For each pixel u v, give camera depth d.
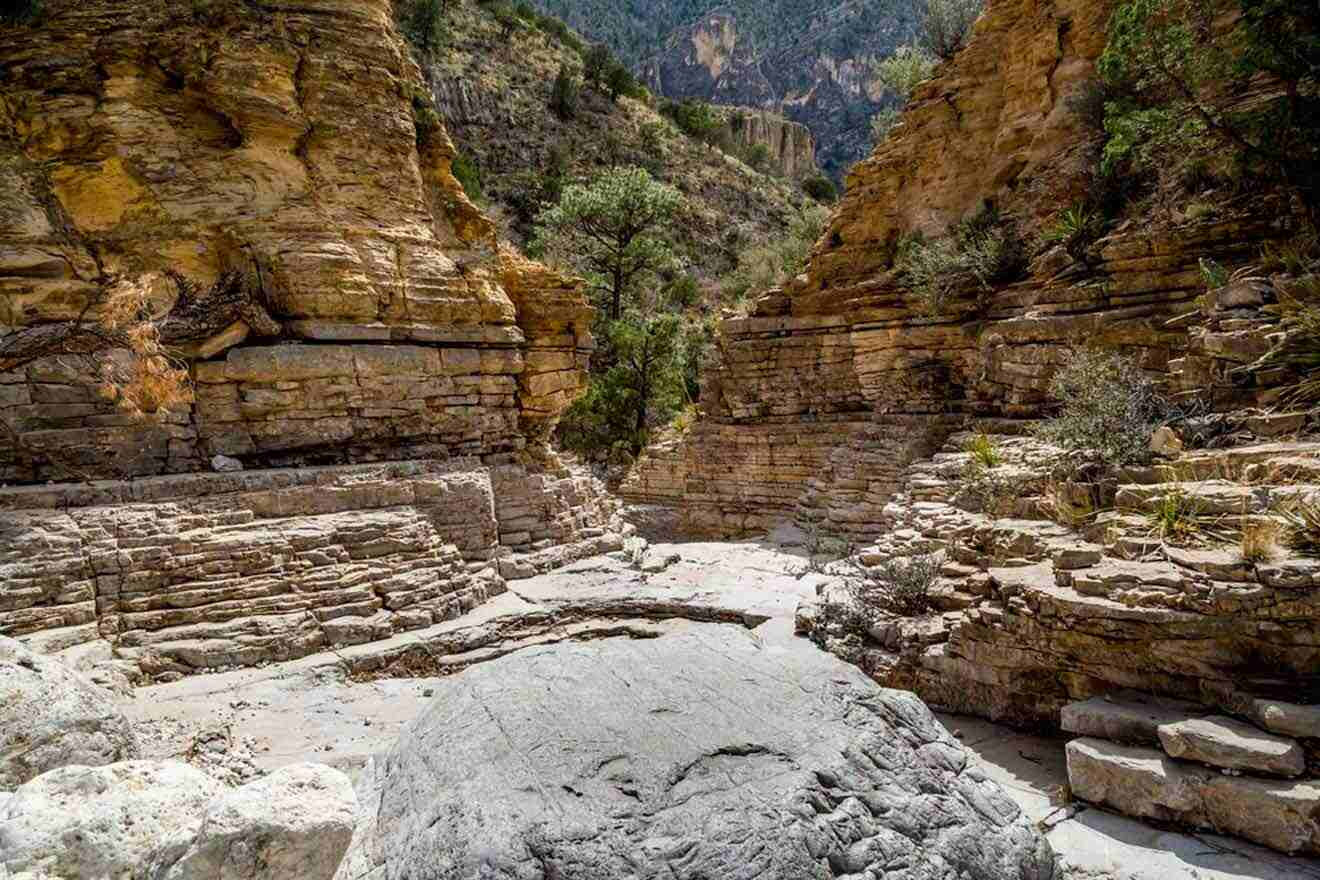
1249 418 9.41
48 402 11.64
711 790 3.21
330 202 14.03
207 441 12.67
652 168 66.56
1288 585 6.28
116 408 11.99
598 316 40.66
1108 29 15.66
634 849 2.93
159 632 9.74
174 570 10.19
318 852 3.45
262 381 12.95
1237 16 13.21
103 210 12.81
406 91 15.27
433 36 66.06
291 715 8.50
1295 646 6.31
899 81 33.09
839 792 3.28
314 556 11.13
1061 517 9.28
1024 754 7.40
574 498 16.73
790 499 22.94
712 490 24.59
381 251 14.23
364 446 13.95
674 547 18.48
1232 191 14.27
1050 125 20.11
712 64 176.75
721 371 25.20
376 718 8.46
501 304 15.67
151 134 13.08
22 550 9.47
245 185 13.48
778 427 23.47
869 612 9.77
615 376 33.72
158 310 12.69
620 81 74.75
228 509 11.15
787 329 23.88
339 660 10.05
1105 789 6.21
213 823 3.44
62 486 10.73
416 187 15.16
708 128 80.88
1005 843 3.42
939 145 22.91
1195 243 14.27
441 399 14.70
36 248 12.14
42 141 12.63
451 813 3.16
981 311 19.77
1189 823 5.86
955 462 13.98
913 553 10.66
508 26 75.81
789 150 104.12
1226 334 10.50
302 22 14.07
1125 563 7.52
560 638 11.76
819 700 3.89
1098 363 11.61
